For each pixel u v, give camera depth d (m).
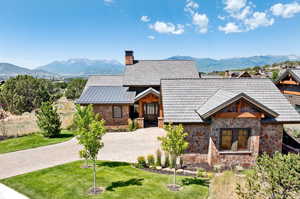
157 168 12.48
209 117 12.47
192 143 13.16
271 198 6.83
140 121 23.19
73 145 17.47
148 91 22.52
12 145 17.39
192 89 15.51
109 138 19.45
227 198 8.69
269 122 12.83
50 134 19.62
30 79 35.34
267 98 14.69
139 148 16.61
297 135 16.23
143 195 9.17
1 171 12.27
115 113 22.94
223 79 16.64
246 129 12.61
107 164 13.24
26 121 27.31
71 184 10.30
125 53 29.06
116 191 9.52
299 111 19.89
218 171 12.00
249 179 7.47
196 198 8.96
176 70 27.70
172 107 13.84
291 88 21.11
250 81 16.53
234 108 12.26
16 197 9.23
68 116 30.23
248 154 12.62
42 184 10.37
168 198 8.93
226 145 12.76
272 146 13.52
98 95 23.70
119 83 30.30
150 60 29.91
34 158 14.49
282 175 6.33
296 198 6.82
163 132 21.45
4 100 29.95
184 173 11.85
